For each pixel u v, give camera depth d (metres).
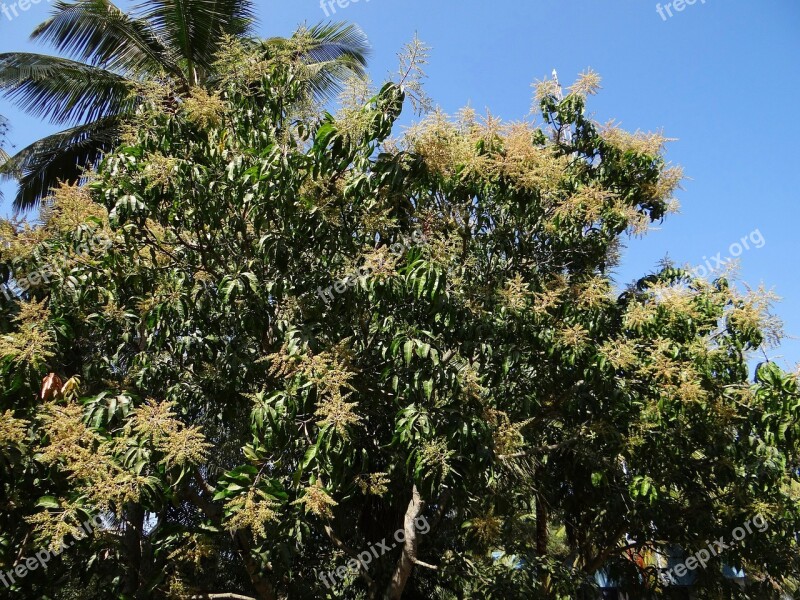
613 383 5.10
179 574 4.80
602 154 5.98
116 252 4.69
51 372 4.42
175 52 8.30
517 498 6.15
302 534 4.96
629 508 6.21
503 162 4.52
